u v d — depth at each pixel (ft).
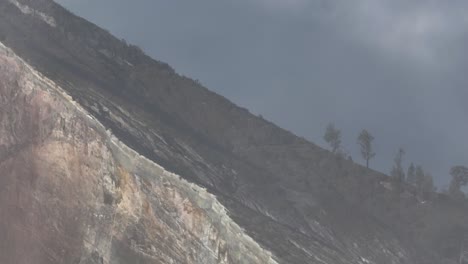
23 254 220.43
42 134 236.63
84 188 227.61
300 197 413.39
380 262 384.06
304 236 324.80
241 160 432.66
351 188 471.62
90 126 236.63
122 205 224.94
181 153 365.40
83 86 343.05
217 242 222.89
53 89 246.06
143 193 226.38
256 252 226.58
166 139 365.20
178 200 226.79
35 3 462.60
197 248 221.25
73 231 222.69
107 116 323.98
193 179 325.01
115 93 396.57
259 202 375.04
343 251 369.09
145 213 223.92
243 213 299.58
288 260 256.93
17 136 237.66
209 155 396.98
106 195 226.17
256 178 407.23
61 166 231.09
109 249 219.82
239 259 222.48
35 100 242.37
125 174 228.22
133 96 439.63
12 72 247.50
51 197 227.40
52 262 219.41
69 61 413.39
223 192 355.36
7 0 437.17
